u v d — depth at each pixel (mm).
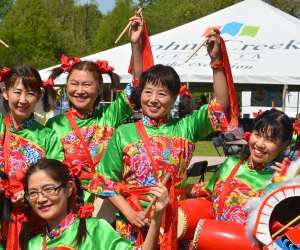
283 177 3021
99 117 4250
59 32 38062
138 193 3670
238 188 3613
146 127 3754
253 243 2932
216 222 3344
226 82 3715
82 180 4078
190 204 3748
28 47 35812
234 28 12180
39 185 3020
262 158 3555
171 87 3701
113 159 3742
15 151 3807
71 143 4148
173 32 12438
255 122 3592
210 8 37375
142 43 4359
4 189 3432
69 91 4188
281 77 10914
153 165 3662
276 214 2924
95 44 40344
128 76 11555
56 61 36406
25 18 35844
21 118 3842
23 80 3773
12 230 3500
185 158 3736
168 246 3141
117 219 3715
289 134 3553
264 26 12211
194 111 3904
